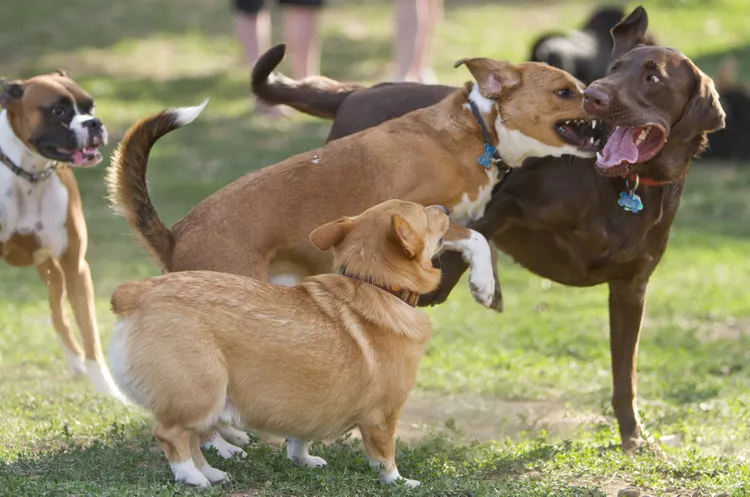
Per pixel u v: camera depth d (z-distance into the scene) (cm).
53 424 1066
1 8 4162
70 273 1272
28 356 1381
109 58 3569
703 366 1466
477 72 1047
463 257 1041
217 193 1015
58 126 1245
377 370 888
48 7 4197
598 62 1594
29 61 3491
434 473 969
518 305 1814
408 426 1174
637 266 1074
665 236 1075
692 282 1923
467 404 1273
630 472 1001
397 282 912
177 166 2555
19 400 1172
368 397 890
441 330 1619
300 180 1020
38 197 1252
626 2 4312
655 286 1908
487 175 1056
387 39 3853
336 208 1021
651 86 984
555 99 1027
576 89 1032
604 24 1942
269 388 859
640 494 938
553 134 1030
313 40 2927
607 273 1084
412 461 998
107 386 1256
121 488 841
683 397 1315
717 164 2775
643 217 1047
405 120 1072
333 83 1263
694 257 2073
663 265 2036
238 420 870
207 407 844
